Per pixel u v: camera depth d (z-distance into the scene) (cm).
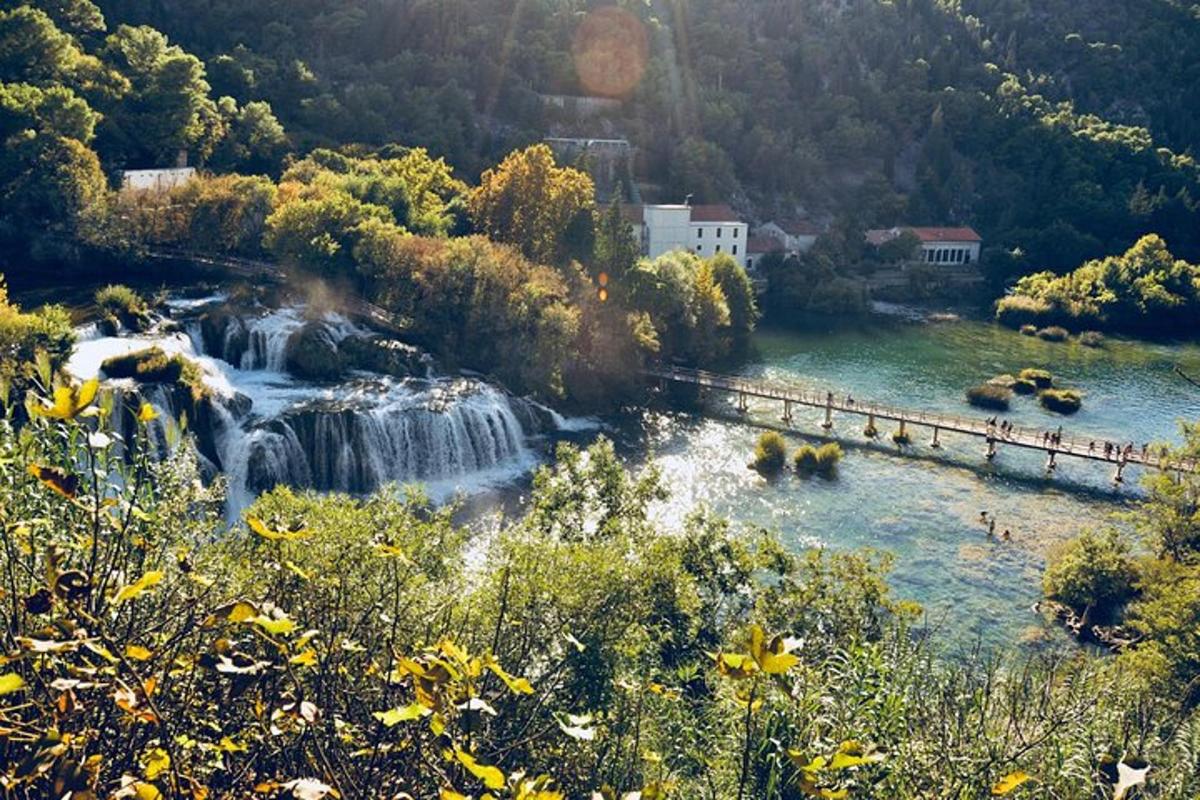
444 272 7900
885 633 3509
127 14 14150
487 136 14250
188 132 10644
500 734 1752
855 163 17488
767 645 657
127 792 693
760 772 1580
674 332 9475
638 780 1792
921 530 6106
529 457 7062
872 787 1424
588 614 2484
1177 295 12825
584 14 16912
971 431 7562
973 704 1797
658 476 4444
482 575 2670
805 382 9400
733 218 13912
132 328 7038
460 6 16238
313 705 810
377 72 15062
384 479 6400
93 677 763
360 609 1562
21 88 8844
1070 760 1523
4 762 709
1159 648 3556
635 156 15688
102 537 1073
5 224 8375
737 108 16950
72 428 1117
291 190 9025
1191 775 1709
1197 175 16600
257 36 15125
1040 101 18025
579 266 8750
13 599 872
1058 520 6306
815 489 6719
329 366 7219
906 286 14262
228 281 8325
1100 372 10225
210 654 833
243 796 825
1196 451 5675
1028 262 14875
